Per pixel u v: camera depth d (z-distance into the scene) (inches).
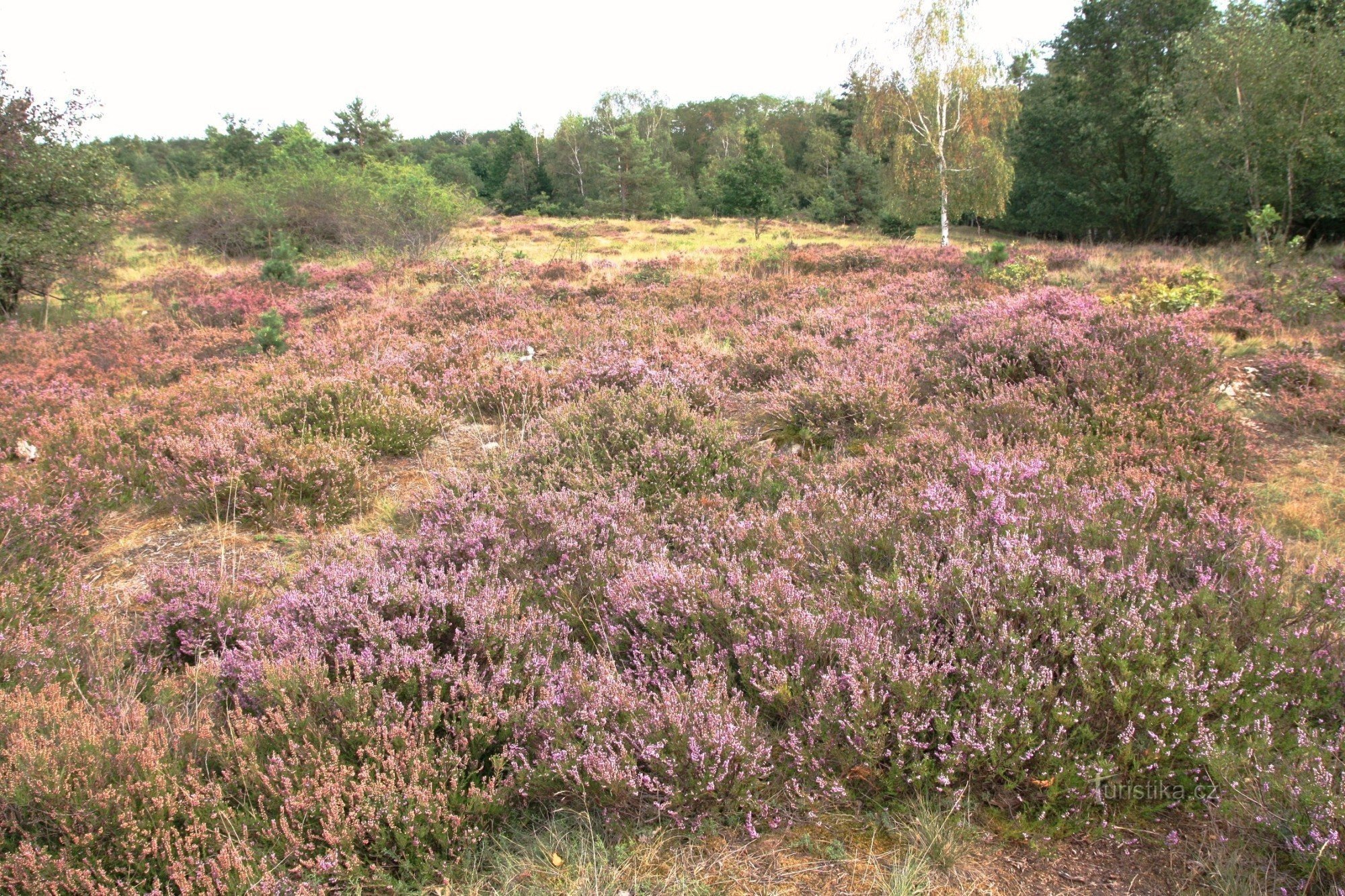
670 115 3496.6
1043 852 92.4
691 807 100.3
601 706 109.7
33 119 548.4
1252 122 729.6
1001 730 98.6
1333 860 80.7
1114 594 120.5
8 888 87.4
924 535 149.6
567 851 97.1
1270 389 267.0
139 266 910.4
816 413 243.8
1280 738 101.4
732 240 1198.9
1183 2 1135.6
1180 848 91.4
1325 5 825.5
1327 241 895.1
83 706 119.0
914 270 603.2
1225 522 151.1
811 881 90.7
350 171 1124.5
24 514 187.8
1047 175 1379.2
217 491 205.6
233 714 121.8
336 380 277.0
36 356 415.5
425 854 96.2
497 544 164.6
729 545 158.9
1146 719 100.3
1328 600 118.3
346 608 136.9
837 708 104.6
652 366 303.3
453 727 110.1
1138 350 244.1
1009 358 260.5
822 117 2755.9
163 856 92.1
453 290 561.9
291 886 89.7
